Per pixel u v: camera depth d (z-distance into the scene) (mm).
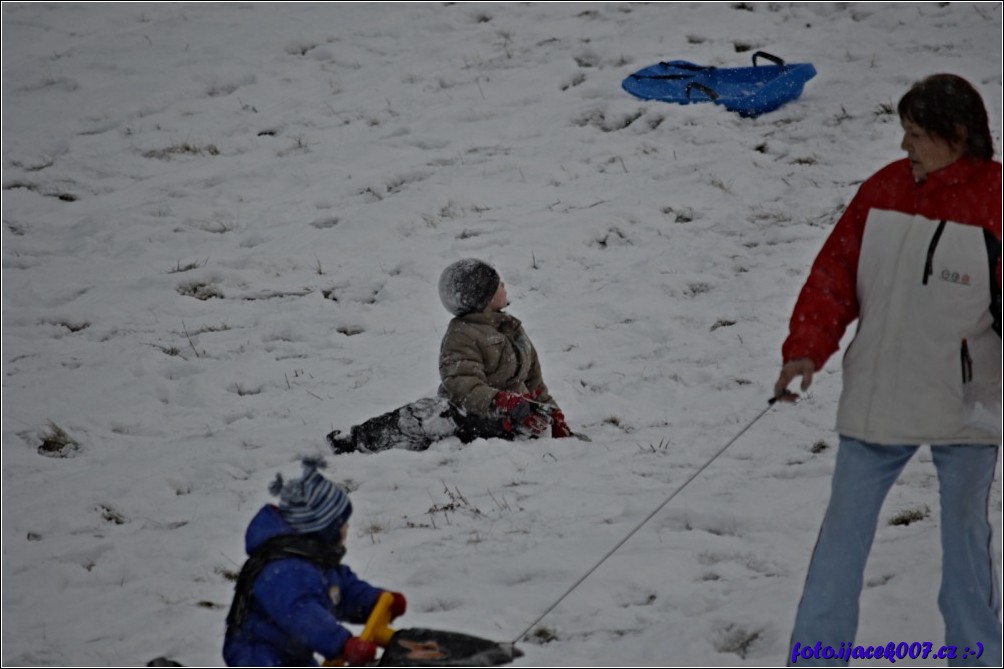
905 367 12953
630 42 54688
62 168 47375
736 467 23047
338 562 13234
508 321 25328
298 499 12961
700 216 40438
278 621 12516
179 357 33188
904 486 20781
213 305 36719
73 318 36062
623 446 24562
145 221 42719
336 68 55094
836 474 13406
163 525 22391
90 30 60500
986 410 13000
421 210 41750
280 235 41219
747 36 54500
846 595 13305
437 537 20266
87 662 16344
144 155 48188
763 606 15945
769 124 46594
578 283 36500
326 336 34125
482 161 45594
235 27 59875
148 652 16641
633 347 31766
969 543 13336
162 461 25750
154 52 57281
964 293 12781
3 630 18188
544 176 43969
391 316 35156
